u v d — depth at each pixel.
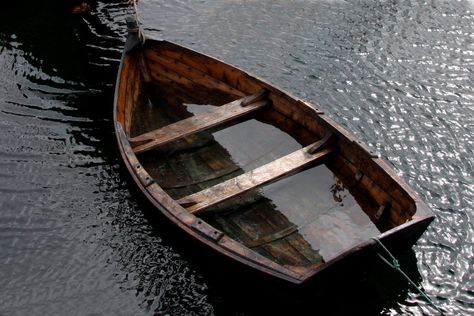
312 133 11.44
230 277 9.15
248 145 12.15
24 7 19.31
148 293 9.84
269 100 12.25
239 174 11.52
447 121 14.06
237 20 18.53
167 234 10.09
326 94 15.09
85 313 9.54
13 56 16.50
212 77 13.20
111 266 10.33
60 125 13.74
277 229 10.09
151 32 17.95
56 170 12.41
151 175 11.32
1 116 13.98
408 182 12.30
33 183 12.09
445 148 13.21
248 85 12.52
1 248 10.67
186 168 11.66
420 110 14.47
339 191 10.52
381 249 7.98
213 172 11.57
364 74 15.87
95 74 15.71
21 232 11.00
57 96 14.80
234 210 10.51
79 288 9.95
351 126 13.94
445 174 12.49
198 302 9.62
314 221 10.16
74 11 18.94
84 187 11.98
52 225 11.14
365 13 18.75
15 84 15.23
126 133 11.65
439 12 18.67
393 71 15.96
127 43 13.28
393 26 18.02
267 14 18.81
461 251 10.63
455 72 15.88
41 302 9.70
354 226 9.87
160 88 13.96
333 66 16.22
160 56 13.77
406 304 9.52
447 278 10.08
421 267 10.30
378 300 9.45
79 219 11.25
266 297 8.80
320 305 8.87
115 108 11.42
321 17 18.59
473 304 9.62
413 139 13.52
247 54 16.83
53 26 18.11
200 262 9.69
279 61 16.48
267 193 10.89
